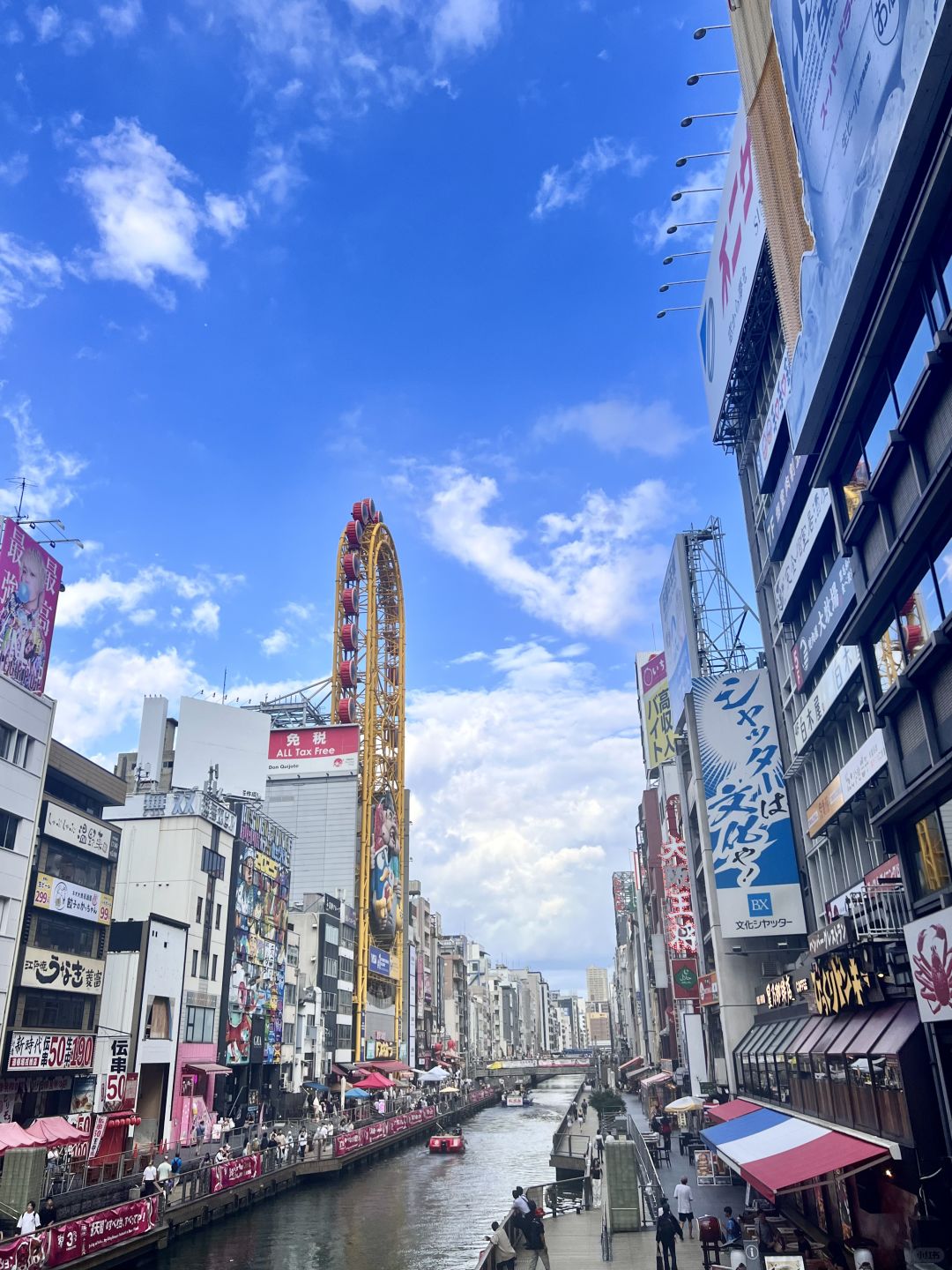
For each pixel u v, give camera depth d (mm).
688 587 86438
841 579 44312
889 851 26672
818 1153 23891
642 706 130000
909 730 24922
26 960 47031
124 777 98500
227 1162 48344
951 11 18062
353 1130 68438
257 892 79000
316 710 140375
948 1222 20062
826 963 29750
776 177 36250
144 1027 57906
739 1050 54938
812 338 28359
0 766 46281
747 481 65938
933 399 21312
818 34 26766
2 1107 44844
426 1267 38500
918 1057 22203
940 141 19953
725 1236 29484
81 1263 32625
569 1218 37781
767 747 63094
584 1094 134375
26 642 49969
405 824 137750
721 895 61469
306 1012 91562
